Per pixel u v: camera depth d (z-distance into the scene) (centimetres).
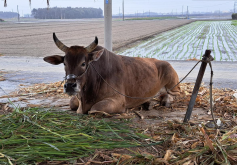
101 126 502
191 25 5541
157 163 389
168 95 696
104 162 398
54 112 580
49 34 3098
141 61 679
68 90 529
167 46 2105
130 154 416
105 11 1230
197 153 409
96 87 588
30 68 1209
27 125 492
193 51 1831
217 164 395
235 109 618
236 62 1367
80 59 541
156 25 5416
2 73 1089
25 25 5062
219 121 543
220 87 862
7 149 407
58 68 1218
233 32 3616
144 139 468
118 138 473
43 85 880
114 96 599
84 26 4791
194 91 530
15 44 2200
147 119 583
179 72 1107
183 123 527
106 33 1247
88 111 576
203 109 650
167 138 465
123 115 588
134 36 2927
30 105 666
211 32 3631
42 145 421
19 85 893
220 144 414
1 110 643
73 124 509
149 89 667
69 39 2508
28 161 389
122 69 623
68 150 409
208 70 1155
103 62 593
